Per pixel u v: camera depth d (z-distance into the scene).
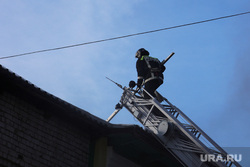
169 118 10.88
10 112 9.35
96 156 10.83
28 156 9.38
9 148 9.06
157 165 12.14
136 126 10.57
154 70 11.81
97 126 10.64
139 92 11.91
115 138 11.11
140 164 11.87
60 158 10.06
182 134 11.01
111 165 10.96
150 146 11.08
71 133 10.56
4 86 9.32
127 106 11.74
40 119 9.95
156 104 11.10
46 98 9.59
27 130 9.58
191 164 10.58
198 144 10.38
